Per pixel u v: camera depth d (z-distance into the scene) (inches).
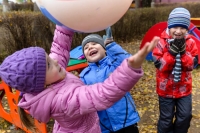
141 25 363.9
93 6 42.4
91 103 45.1
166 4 621.3
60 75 50.2
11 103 124.3
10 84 47.2
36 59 45.9
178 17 84.0
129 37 349.1
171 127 95.1
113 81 42.8
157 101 156.3
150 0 670.5
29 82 46.1
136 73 41.2
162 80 90.7
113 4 44.1
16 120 124.3
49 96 48.8
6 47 202.7
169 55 86.2
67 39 63.6
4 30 199.3
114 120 75.0
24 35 208.2
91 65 80.0
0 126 132.4
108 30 82.9
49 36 223.8
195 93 166.1
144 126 126.5
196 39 199.5
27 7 511.5
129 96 79.8
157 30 213.5
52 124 130.5
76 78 54.4
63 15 44.4
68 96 47.9
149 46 37.6
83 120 55.1
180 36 85.3
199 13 470.6
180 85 89.5
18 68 45.4
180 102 91.0
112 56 80.5
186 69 87.7
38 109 49.8
